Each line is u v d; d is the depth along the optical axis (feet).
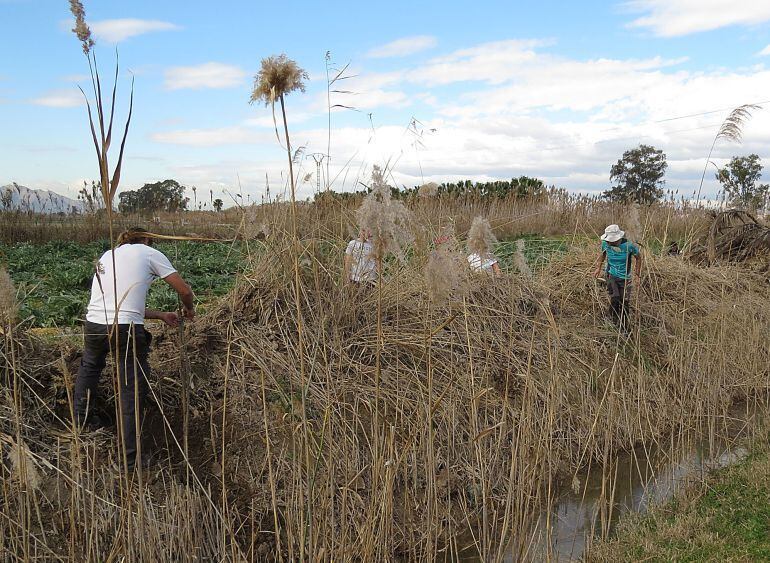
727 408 25.29
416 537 16.44
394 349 21.63
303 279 21.52
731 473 19.11
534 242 46.21
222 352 20.43
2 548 12.35
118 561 12.80
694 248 43.14
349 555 13.30
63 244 56.44
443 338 22.29
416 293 23.24
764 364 29.50
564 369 24.38
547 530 14.46
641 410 24.29
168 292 32.12
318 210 22.62
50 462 15.33
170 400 18.57
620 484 20.03
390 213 10.64
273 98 10.23
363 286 22.48
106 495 14.20
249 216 21.38
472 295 23.86
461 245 22.09
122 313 16.08
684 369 26.35
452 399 20.06
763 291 37.52
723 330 25.88
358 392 19.54
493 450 19.52
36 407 16.88
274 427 17.95
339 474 16.76
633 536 16.06
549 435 16.17
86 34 8.99
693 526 16.29
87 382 16.69
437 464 18.60
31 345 18.60
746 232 42.16
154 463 16.49
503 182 77.15
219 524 14.79
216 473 16.62
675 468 20.56
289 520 13.02
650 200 59.16
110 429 17.17
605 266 32.19
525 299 26.91
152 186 72.43
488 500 17.89
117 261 16.42
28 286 32.78
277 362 20.02
